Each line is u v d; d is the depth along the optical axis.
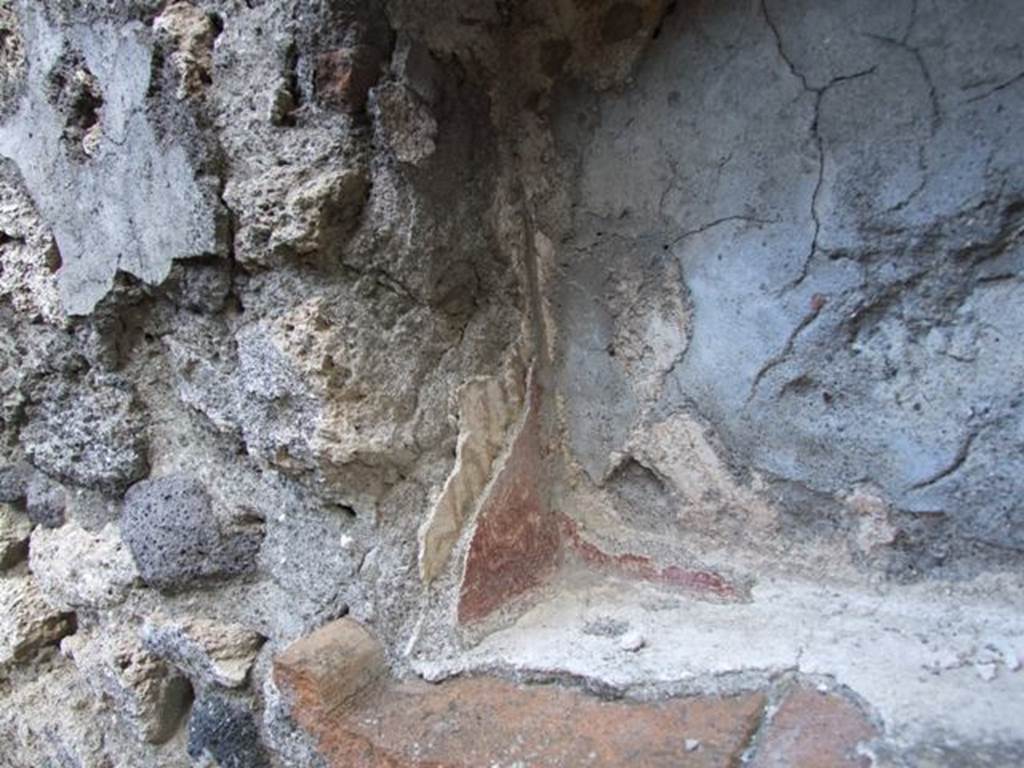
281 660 0.84
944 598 0.82
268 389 0.86
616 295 0.97
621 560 1.00
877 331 0.81
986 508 0.79
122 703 1.08
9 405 1.14
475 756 0.74
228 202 0.83
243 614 0.99
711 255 0.89
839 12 0.78
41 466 1.16
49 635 1.24
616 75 0.92
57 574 1.16
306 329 0.82
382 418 0.85
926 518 0.83
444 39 0.85
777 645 0.82
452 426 0.91
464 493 0.91
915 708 0.70
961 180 0.74
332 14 0.76
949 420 0.79
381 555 0.88
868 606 0.85
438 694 0.84
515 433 0.97
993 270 0.75
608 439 1.01
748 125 0.84
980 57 0.72
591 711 0.78
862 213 0.79
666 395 0.95
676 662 0.81
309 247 0.80
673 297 0.93
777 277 0.85
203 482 1.01
